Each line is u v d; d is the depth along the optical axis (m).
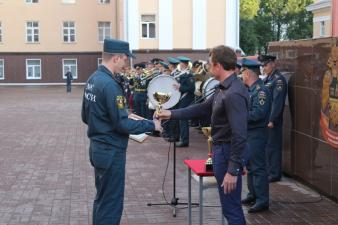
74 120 17.22
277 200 6.80
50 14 42.44
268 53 8.77
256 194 6.27
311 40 7.08
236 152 4.21
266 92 6.09
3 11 41.94
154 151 10.78
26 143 12.05
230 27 34.25
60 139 12.70
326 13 31.00
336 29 11.76
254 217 6.09
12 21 42.12
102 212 4.68
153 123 4.78
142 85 14.98
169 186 7.63
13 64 42.41
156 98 6.43
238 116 4.20
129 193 7.25
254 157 6.16
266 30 58.16
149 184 7.79
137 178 8.20
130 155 10.31
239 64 6.27
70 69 43.09
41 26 42.44
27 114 19.47
